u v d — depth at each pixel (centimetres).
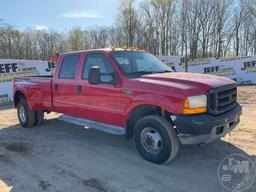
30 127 836
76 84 656
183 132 482
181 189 443
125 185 461
